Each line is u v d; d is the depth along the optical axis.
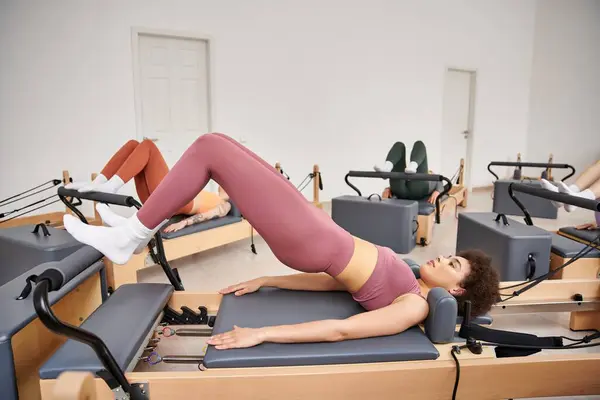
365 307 1.54
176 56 4.81
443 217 4.91
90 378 1.04
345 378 1.21
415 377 1.24
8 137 4.09
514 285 1.96
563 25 7.61
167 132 4.88
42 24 4.09
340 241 1.47
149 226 1.40
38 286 1.02
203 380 1.16
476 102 7.36
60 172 4.33
